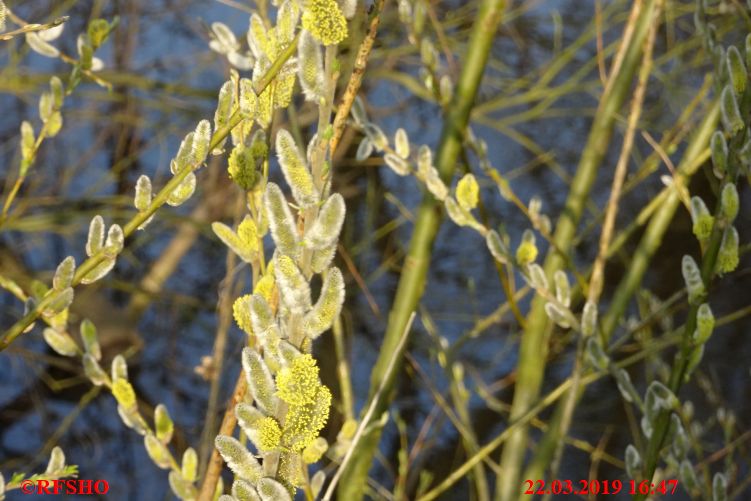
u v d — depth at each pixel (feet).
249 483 2.66
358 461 5.43
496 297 18.22
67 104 18.75
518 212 20.33
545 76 16.47
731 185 3.63
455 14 16.65
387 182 19.24
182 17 18.70
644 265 6.45
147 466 15.43
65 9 17.62
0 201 16.07
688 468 3.79
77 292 16.40
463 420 7.42
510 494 6.28
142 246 19.25
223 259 18.99
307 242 2.59
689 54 17.75
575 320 4.79
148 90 17.04
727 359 16.16
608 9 15.71
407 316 5.62
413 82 16.17
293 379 2.57
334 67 2.63
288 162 2.60
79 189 18.94
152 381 16.84
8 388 16.39
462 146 5.66
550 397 6.12
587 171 6.22
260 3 3.45
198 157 3.12
